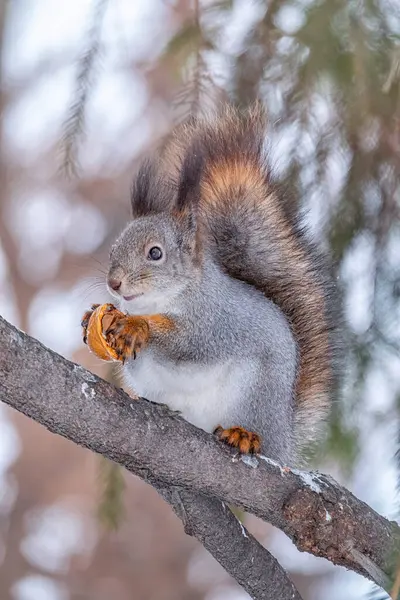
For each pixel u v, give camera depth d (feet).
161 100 15.79
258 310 14.32
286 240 14.47
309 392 14.40
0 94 15.81
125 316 14.20
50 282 17.16
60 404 13.83
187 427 13.96
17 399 13.82
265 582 14.15
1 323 13.79
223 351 14.26
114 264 14.28
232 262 14.47
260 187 14.48
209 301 14.28
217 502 14.08
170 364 14.26
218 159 14.49
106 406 13.87
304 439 14.40
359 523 14.02
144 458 13.93
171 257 14.28
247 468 14.01
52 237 17.16
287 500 14.02
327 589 16.05
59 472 17.24
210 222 14.47
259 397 14.25
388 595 13.92
